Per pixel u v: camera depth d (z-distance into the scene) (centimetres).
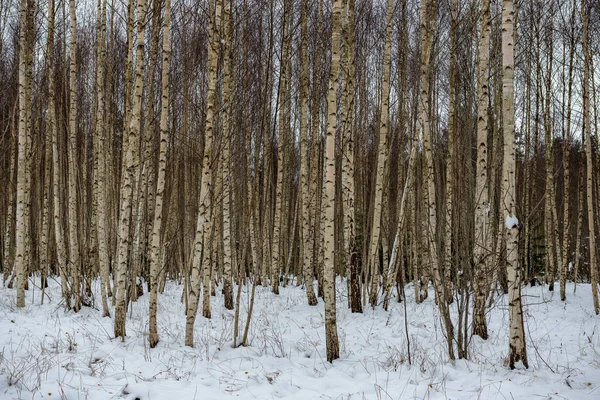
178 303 1209
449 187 1005
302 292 1489
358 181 1548
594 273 1108
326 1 1472
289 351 749
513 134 643
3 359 608
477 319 840
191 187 1415
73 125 984
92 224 1326
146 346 721
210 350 724
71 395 510
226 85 944
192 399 518
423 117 1023
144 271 1487
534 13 1375
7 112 1627
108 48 1285
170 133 1408
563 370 633
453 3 995
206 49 1296
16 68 1462
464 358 675
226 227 1173
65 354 657
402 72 1316
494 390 544
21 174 1018
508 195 643
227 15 1012
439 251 700
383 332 899
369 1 1453
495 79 1084
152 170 1415
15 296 1131
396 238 1189
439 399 522
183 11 1229
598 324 973
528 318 1040
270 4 1142
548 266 1573
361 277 1280
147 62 1280
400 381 589
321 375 627
